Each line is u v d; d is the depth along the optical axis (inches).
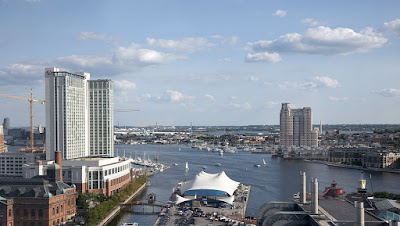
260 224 5447.8
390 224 4220.0
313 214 4758.9
